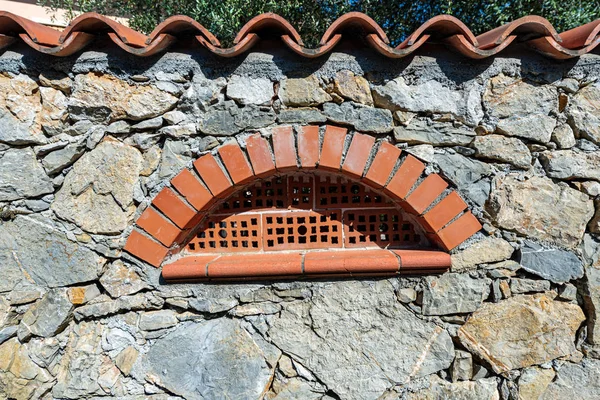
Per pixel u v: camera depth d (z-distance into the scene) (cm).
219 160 187
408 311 199
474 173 188
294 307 199
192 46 181
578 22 338
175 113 184
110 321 200
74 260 194
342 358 201
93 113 184
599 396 197
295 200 206
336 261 188
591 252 191
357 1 409
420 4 396
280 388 202
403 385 203
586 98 181
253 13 368
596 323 192
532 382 198
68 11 435
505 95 181
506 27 170
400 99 181
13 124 184
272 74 180
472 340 198
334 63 179
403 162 187
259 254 206
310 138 184
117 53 179
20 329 196
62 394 198
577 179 188
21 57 179
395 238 212
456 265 194
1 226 193
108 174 189
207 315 200
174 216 191
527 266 192
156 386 202
